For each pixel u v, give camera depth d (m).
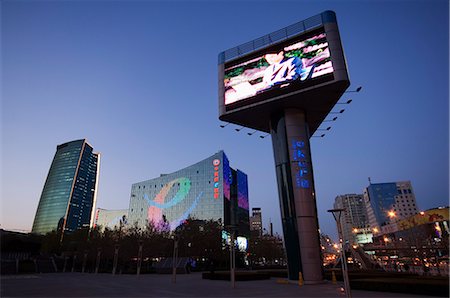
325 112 38.47
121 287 30.97
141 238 78.25
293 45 37.06
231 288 28.44
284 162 35.06
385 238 91.31
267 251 106.75
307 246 31.33
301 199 32.97
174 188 162.62
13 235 100.62
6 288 30.12
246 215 176.12
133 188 180.00
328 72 33.19
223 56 42.53
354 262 62.38
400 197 192.50
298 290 25.17
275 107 37.03
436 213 81.62
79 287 31.33
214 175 152.50
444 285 19.80
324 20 36.09
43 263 88.81
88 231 119.06
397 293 21.91
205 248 69.75
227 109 38.97
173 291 26.41
